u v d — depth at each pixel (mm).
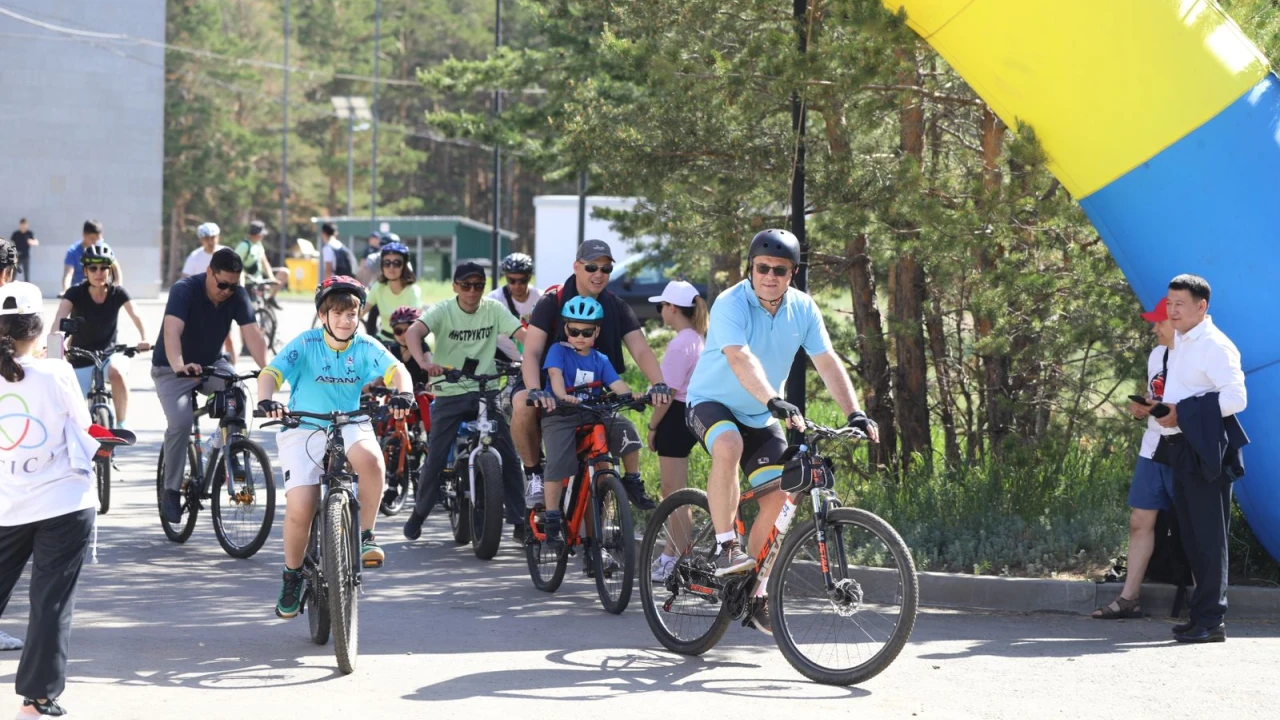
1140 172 18594
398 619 16812
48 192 108688
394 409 14602
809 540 14023
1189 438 15633
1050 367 25453
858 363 28516
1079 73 18984
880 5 20156
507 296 23719
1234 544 19141
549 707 12781
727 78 22719
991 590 17734
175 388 21172
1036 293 22766
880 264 29719
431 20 190750
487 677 13930
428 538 22953
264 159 178500
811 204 23844
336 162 180250
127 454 31281
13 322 11680
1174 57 18500
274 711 12523
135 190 110625
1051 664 14680
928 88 24156
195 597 17750
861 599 13539
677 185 25391
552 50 38438
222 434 20828
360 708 12680
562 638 15867
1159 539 17281
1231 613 17250
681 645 15117
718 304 14258
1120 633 16297
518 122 39969
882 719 12516
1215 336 15883
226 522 20734
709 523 15117
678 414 18688
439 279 133375
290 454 14984
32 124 108062
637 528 21969
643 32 24766
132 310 24422
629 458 17953
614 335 18781
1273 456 17547
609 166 25719
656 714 12555
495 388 21453
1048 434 24062
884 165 23766
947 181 22828
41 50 107750
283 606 15133
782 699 13188
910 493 22703
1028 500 21859
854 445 26562
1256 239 17812
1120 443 24938
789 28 22672
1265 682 13977
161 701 12812
